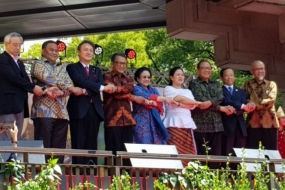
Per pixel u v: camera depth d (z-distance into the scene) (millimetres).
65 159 9922
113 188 7859
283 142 11820
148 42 21906
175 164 8820
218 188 8383
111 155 8250
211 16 13320
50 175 7473
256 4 11930
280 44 14086
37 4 13477
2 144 7938
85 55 9633
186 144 10062
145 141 9812
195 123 10414
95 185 7996
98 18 14211
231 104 10609
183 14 13047
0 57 8977
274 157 10039
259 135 10961
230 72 10797
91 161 9352
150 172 8555
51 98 9250
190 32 13141
